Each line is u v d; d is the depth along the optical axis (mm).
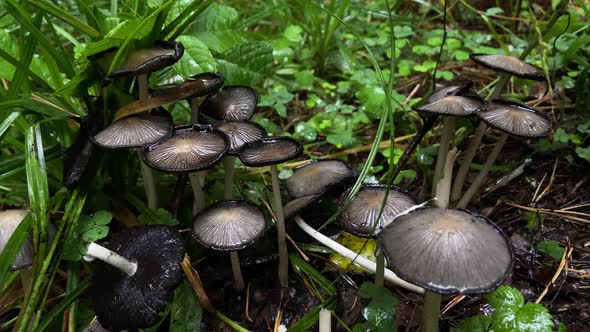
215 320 269
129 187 319
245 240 244
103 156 289
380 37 498
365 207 255
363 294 235
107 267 250
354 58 486
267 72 383
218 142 256
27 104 283
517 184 345
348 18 524
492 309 264
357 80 439
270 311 275
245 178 349
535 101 407
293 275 290
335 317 259
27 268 254
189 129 268
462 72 469
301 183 280
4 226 244
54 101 304
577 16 417
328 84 455
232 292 284
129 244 252
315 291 276
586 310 260
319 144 391
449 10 572
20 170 294
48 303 278
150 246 248
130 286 238
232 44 365
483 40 497
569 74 398
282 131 418
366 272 281
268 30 573
